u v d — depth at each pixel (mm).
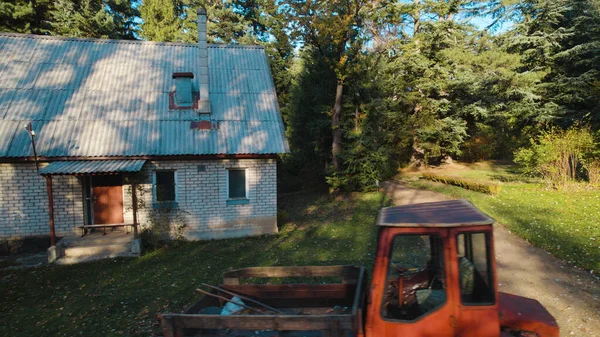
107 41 16703
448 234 3832
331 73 20312
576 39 26156
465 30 25859
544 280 8188
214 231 13633
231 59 17219
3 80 13797
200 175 13414
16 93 13484
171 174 13391
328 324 4148
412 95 23969
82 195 12844
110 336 6754
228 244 12828
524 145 26188
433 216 4086
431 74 24125
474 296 3855
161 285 9258
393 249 3953
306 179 26484
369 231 13266
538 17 26078
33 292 9273
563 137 17359
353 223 14492
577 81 24172
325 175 21781
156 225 13141
